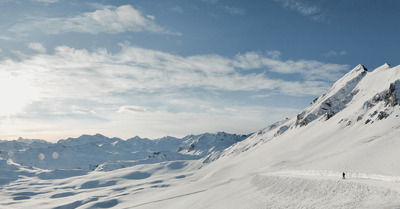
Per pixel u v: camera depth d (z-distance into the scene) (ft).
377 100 594.65
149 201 428.56
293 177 244.01
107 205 526.98
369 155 261.24
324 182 202.28
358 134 495.82
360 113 597.11
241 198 249.96
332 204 160.97
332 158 318.24
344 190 175.01
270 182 260.83
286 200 203.72
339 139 533.96
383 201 136.36
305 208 172.96
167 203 362.94
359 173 217.15
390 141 273.75
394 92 524.93
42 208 576.61
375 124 493.36
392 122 450.71
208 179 653.71
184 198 358.64
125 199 555.28
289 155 607.37
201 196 323.78
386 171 206.80
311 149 570.05
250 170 604.49
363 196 154.10
